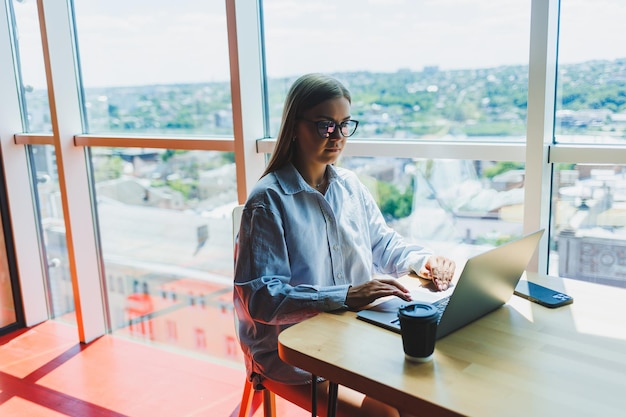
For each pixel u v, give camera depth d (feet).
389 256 6.21
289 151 5.70
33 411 8.27
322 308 4.84
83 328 10.43
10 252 11.13
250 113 7.94
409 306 4.01
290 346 4.15
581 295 5.10
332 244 5.72
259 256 5.23
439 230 7.27
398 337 4.30
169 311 9.98
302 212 5.52
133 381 9.01
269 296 4.99
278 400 8.30
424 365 3.84
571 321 4.55
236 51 7.64
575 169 6.31
